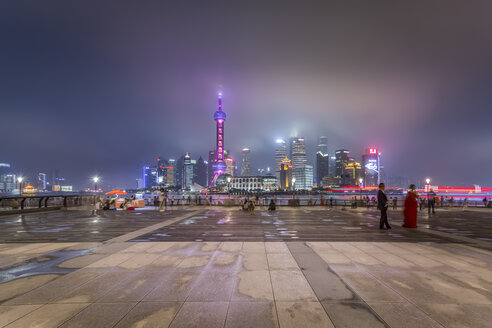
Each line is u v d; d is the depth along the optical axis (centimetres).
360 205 3472
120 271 654
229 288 541
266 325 399
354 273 635
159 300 486
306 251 860
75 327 395
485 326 396
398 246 943
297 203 3475
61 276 619
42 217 2098
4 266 700
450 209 3212
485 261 741
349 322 407
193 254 823
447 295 506
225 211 2653
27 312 441
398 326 396
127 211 2684
